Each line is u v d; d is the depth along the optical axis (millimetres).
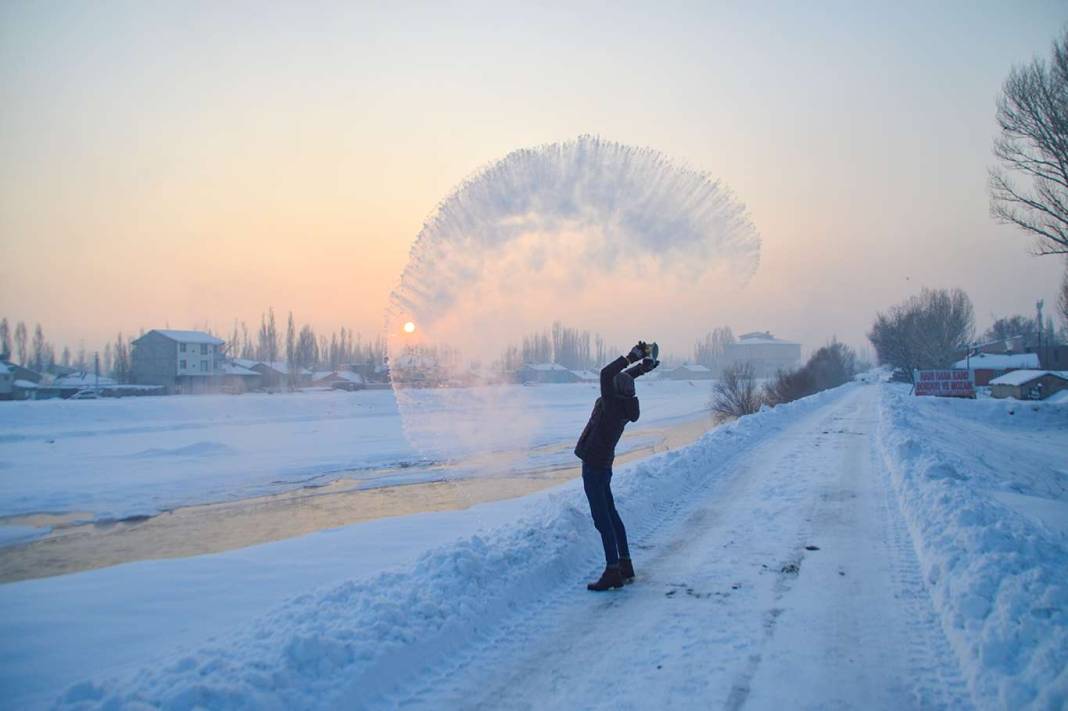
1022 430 35844
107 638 5066
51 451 28672
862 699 3754
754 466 13281
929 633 4648
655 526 8164
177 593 6184
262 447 29188
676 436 30000
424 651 4398
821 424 24469
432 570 5457
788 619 4941
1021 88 30516
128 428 37750
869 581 5809
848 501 9430
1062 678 3439
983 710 3566
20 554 13031
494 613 5133
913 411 29250
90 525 15633
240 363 81562
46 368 87438
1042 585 4484
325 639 4117
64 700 3693
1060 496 19078
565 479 14109
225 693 3539
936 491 8031
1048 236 31047
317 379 79125
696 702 3750
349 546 8031
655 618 5059
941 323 73438
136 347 72312
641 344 5965
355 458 25531
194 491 19500
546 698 3889
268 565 7172
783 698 3770
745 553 6801
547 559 6117
